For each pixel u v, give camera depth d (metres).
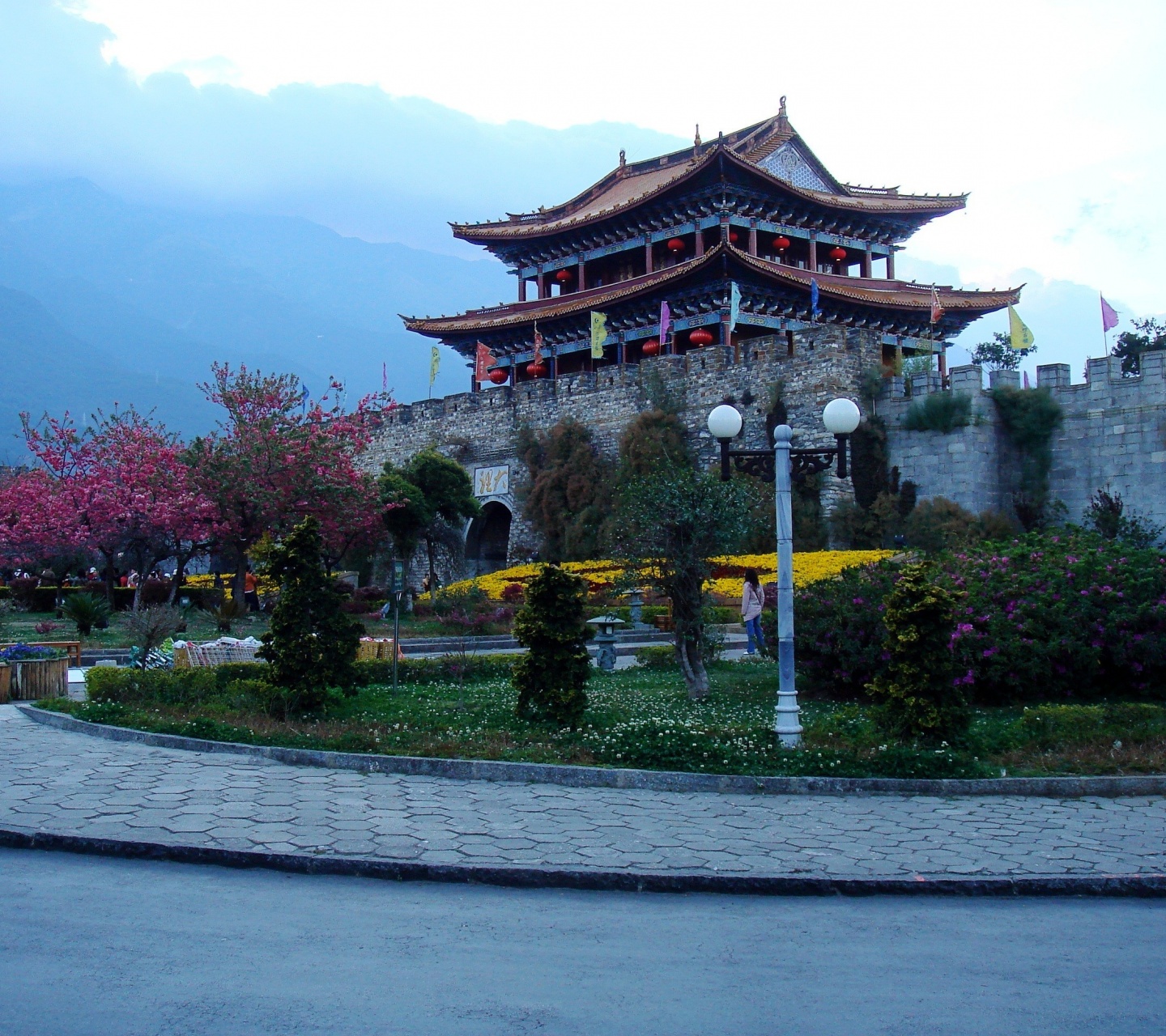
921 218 67.56
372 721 16.31
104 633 32.34
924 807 12.54
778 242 63.72
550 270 72.75
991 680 19.05
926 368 50.06
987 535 41.97
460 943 8.01
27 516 42.91
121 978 7.08
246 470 39.56
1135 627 19.38
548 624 16.25
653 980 7.41
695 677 20.03
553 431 57.75
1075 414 43.59
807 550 45.41
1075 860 10.42
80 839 9.97
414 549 47.19
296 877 9.50
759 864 9.99
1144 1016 7.02
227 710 16.72
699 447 52.06
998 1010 7.05
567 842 10.51
